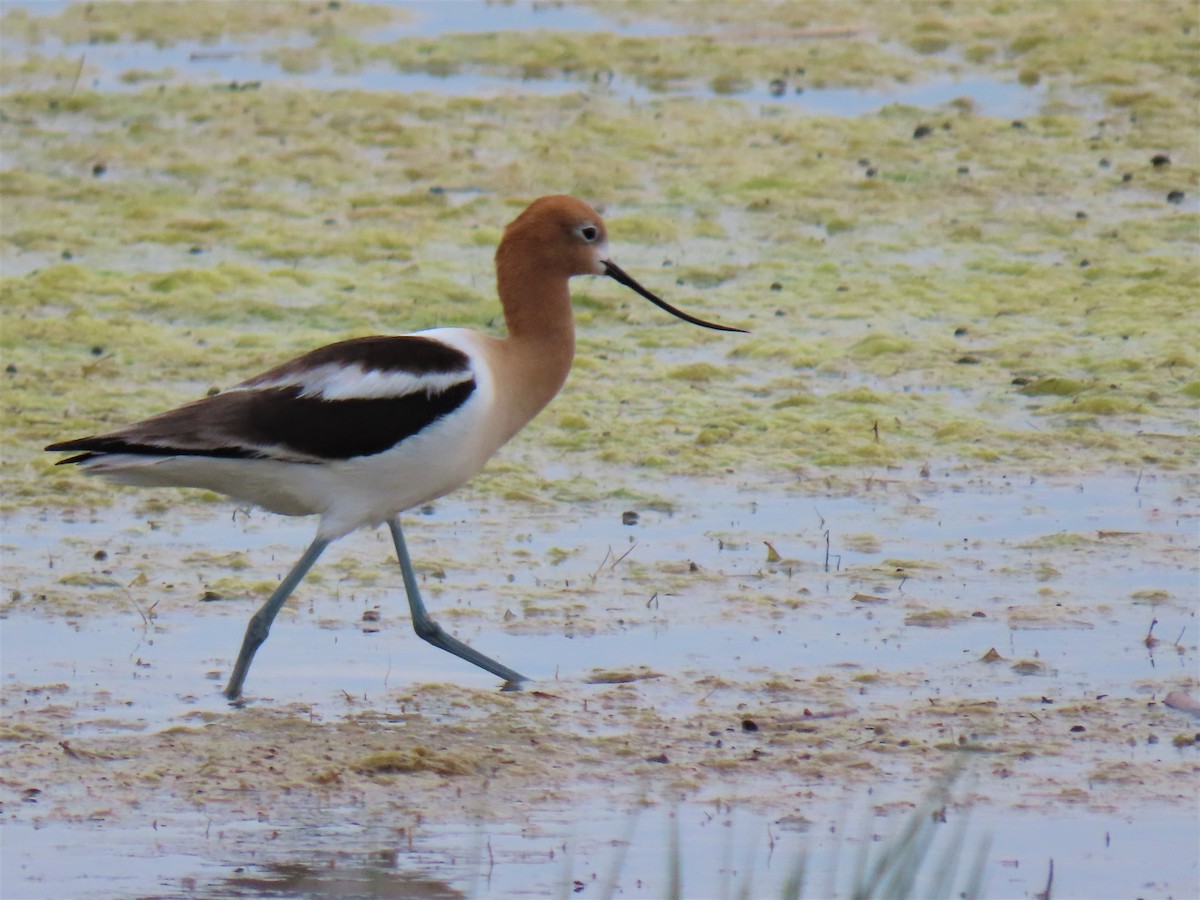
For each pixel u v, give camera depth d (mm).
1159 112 21797
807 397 14273
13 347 15133
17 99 22312
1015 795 8156
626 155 20453
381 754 8523
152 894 7207
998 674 9531
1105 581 10789
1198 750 8609
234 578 11016
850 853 7641
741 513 12094
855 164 20172
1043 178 19672
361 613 10578
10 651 9867
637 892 7309
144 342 15297
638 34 25344
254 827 7867
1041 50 24141
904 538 11578
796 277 17094
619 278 10711
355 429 9555
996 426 13656
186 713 9141
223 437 9477
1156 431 13500
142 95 22562
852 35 25078
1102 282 16797
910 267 17281
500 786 8328
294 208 18891
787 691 9367
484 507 12297
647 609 10523
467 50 24625
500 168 20016
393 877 7398
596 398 14375
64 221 18453
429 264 17266
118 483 9875
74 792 8203
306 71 23719
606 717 9102
